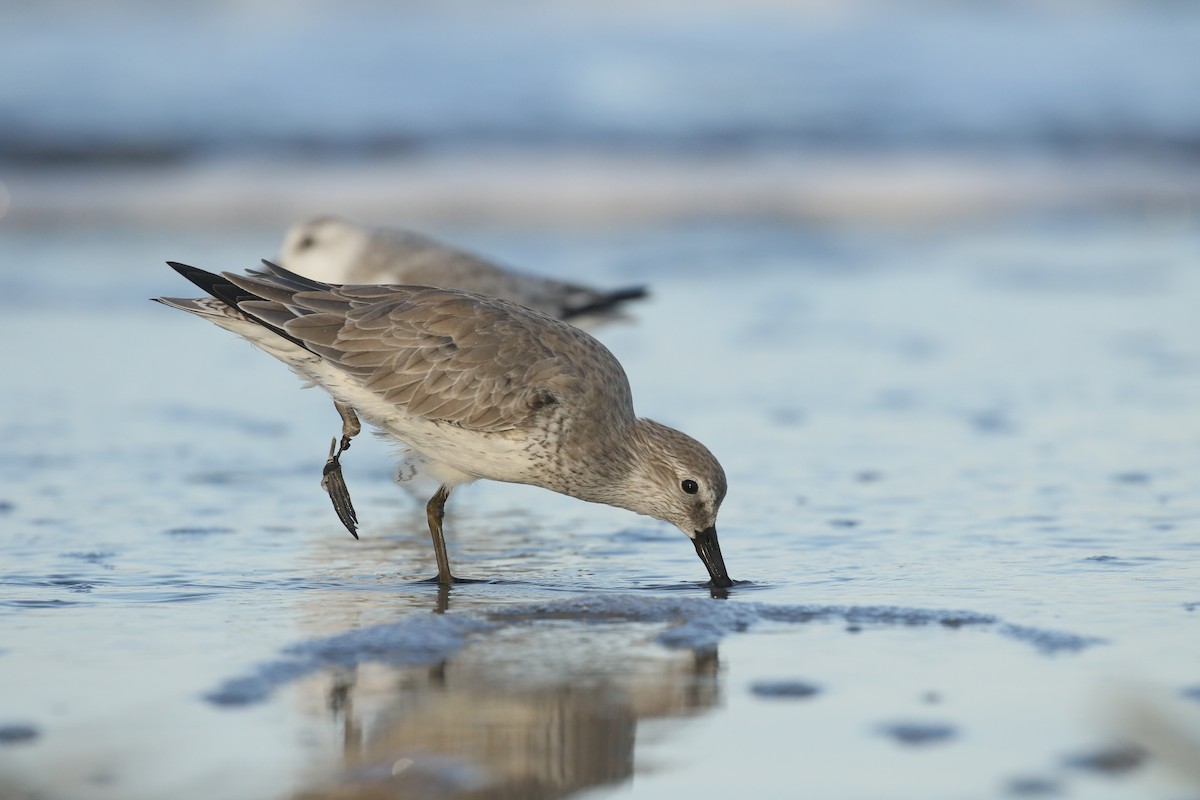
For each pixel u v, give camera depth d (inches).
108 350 647.1
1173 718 263.3
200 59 1235.9
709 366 613.3
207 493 454.9
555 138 1095.6
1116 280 778.2
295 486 468.4
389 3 1417.3
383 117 1118.4
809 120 1148.5
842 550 390.0
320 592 358.0
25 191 960.9
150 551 391.2
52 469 473.1
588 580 374.6
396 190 977.5
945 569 368.8
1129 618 322.7
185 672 291.4
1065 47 1358.3
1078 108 1177.4
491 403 385.4
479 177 1010.7
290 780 242.5
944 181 1029.2
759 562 381.7
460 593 361.1
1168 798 231.9
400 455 414.0
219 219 928.3
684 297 745.6
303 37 1315.2
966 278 791.7
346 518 406.9
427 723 266.2
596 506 459.8
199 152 1039.6
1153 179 1039.6
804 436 514.0
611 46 1333.7
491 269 569.3
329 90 1173.1
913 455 488.4
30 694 277.9
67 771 244.1
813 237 906.7
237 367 629.0
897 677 286.7
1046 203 1000.2
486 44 1321.4
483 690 282.5
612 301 574.6
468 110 1140.5
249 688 281.7
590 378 392.2
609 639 314.5
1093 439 502.9
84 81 1157.1
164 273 790.5
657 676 290.0
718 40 1369.3
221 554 391.5
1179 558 374.3
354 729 263.3
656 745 256.8
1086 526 406.9
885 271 812.6
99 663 296.7
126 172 1007.6
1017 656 297.7
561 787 241.3
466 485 462.0
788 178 1027.9
